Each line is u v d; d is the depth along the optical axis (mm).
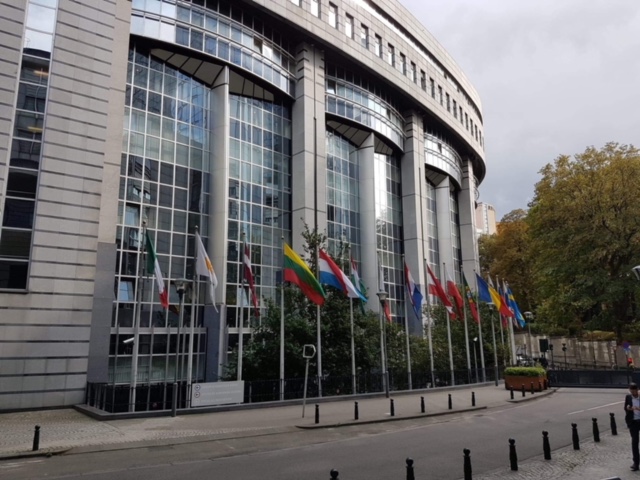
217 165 32438
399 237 48562
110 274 23625
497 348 38688
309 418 17438
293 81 39062
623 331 45656
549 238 42562
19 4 22016
